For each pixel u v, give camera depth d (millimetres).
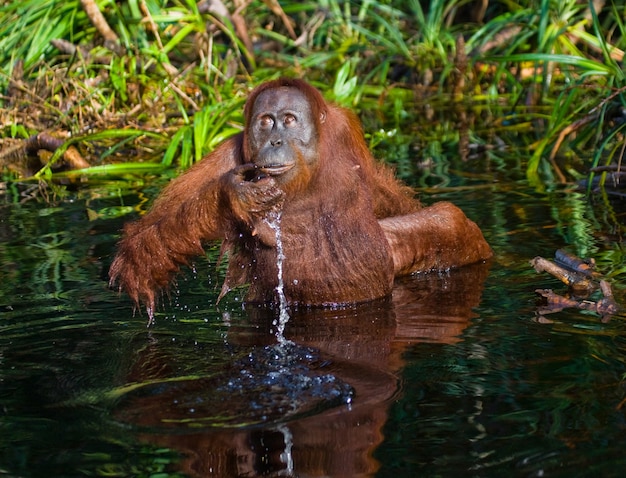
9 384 4426
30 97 10773
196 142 9312
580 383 4211
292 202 5684
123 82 10828
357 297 5793
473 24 13266
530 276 5992
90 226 7391
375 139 10141
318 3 13336
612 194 7797
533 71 12008
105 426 3932
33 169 9750
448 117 11367
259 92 5648
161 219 5633
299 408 4059
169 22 11875
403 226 6250
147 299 5590
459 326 5121
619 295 5457
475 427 3820
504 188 8141
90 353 4820
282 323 5344
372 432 3801
